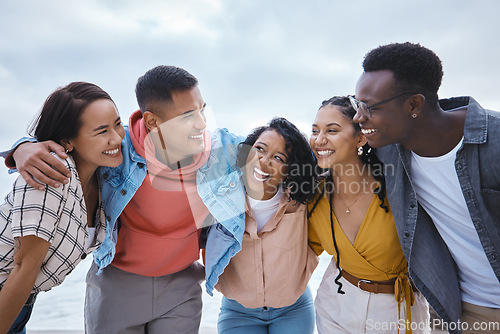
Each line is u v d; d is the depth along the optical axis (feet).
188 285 6.54
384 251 5.92
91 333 6.37
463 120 5.39
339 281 6.30
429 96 5.29
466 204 5.38
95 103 5.18
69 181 5.07
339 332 6.22
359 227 6.04
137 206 5.91
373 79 5.37
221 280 6.44
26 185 4.87
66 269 5.32
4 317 4.80
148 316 6.36
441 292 5.64
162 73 5.54
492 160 5.13
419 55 5.18
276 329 6.50
